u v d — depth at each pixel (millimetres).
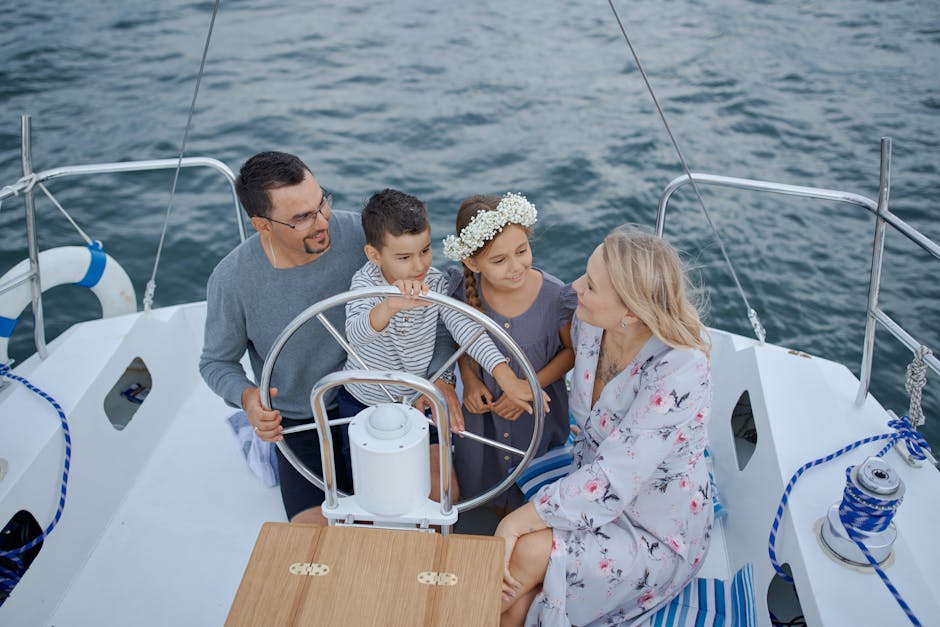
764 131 7141
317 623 1435
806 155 6801
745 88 7879
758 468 2260
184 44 8844
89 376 2426
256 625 1429
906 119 7344
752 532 2172
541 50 8602
